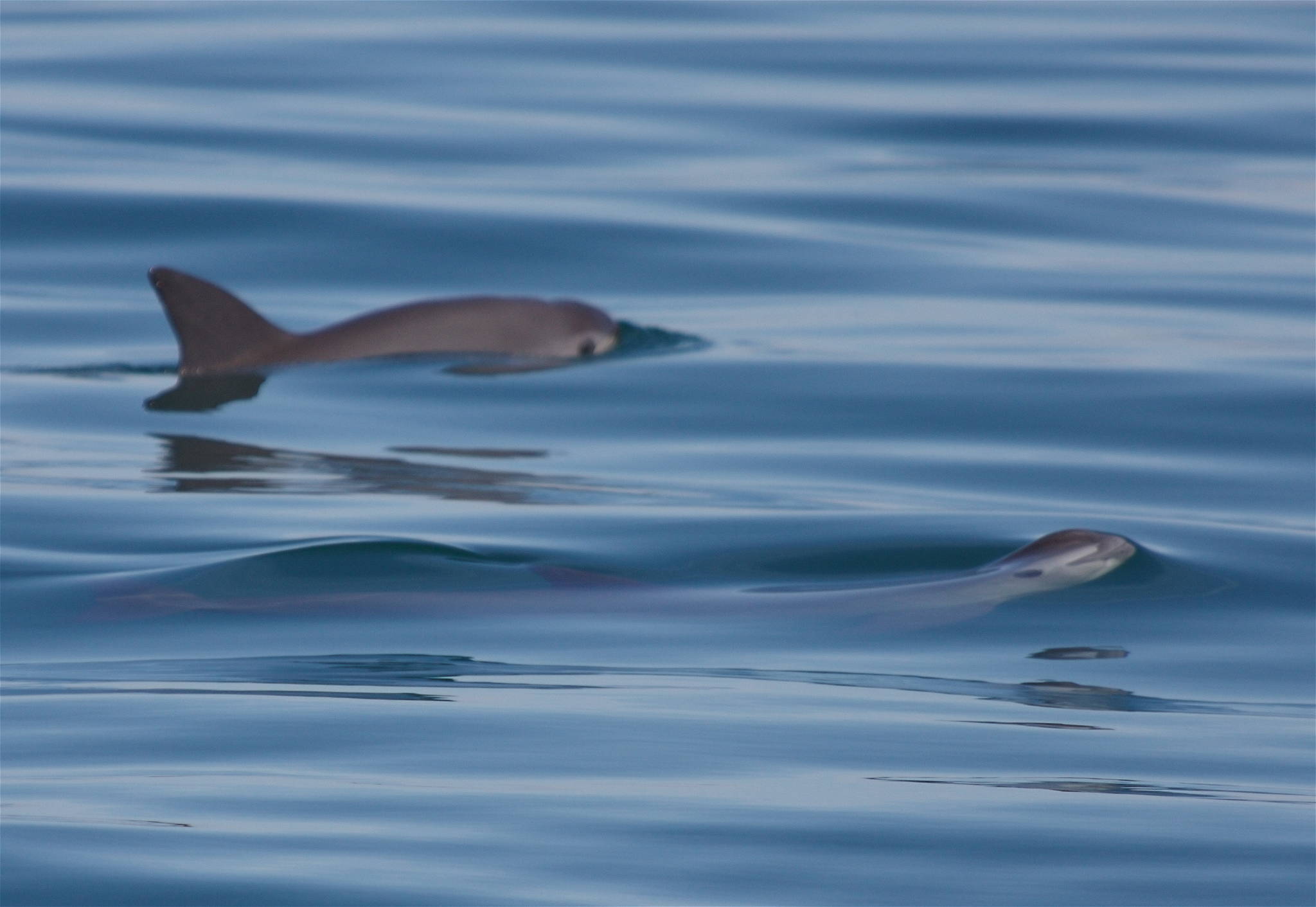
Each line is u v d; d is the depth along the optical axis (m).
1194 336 56.03
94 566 35.22
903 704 28.19
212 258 65.31
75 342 55.50
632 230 68.81
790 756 25.48
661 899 20.48
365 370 52.06
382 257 65.81
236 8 109.38
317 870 21.06
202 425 46.69
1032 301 60.75
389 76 92.50
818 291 62.62
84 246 65.81
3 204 69.06
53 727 26.41
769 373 51.97
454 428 46.94
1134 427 46.91
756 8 111.25
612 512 39.44
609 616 32.66
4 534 37.03
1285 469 43.53
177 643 30.97
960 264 65.81
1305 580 35.16
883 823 22.86
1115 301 60.81
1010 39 104.25
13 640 31.11
